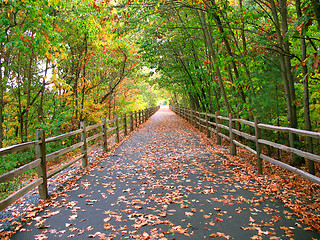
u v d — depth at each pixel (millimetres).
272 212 3510
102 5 8914
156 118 26281
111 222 3346
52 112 12969
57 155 4711
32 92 12680
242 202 3900
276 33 7000
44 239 2939
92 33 11422
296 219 3277
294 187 4473
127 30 9289
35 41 7141
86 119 15750
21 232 3105
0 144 9859
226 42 7988
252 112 8148
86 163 6406
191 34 12492
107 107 18469
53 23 11148
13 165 9484
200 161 6750
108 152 8289
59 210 3758
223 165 6285
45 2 7184
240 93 9023
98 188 4762
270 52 7973
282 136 8203
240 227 3119
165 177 5309
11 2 6660
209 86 14258
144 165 6465
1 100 10086
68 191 4605
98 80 15992
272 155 8078
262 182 4762
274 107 8156
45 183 4215
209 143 9734
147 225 3238
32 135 12625
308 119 5605
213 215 3477
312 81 7406
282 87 8305
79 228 3199
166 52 14383
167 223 3277
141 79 21094
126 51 16219
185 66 14992
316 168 6004
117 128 10266
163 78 18172
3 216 3562
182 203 3930
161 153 7977
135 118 16391
